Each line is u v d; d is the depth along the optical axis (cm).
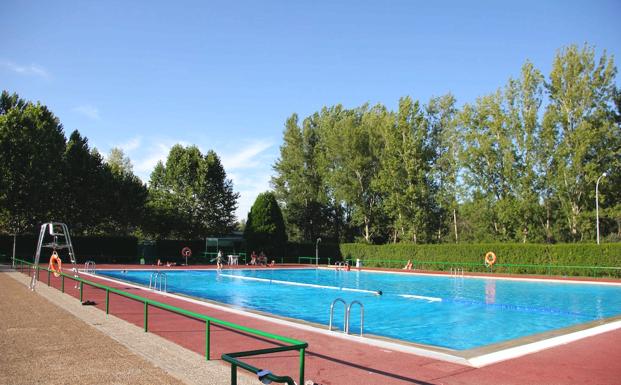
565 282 3183
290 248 5650
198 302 1775
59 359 880
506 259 4059
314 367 865
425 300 2283
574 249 3659
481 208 5022
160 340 1061
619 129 4362
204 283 3114
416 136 5247
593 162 4281
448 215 5700
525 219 4625
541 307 2044
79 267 3862
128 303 1681
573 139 4262
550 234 4606
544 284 3142
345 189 5894
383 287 2962
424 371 847
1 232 4681
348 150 5834
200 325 1270
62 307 1532
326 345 1054
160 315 1429
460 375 827
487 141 4800
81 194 4978
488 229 5125
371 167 6019
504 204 4650
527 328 1554
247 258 5319
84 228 5253
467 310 1952
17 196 4259
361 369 856
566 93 4359
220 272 4081
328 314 1845
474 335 1433
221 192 6756
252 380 765
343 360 920
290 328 1257
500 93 4762
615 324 1438
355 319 1720
